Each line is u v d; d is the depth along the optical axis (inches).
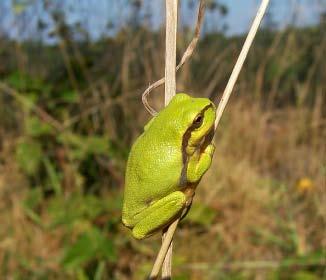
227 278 11.9
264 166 17.6
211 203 14.9
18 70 16.5
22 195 14.4
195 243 13.3
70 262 10.8
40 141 15.6
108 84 17.6
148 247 13.0
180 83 16.9
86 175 15.2
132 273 12.2
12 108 17.3
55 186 14.5
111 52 18.4
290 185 16.3
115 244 12.6
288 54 19.3
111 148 15.3
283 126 19.7
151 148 5.2
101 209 13.2
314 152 17.0
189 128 5.1
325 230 13.6
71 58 17.3
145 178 5.1
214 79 18.0
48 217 13.9
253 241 13.6
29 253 12.5
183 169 5.1
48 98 16.4
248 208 14.6
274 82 19.4
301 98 18.8
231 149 17.6
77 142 15.2
